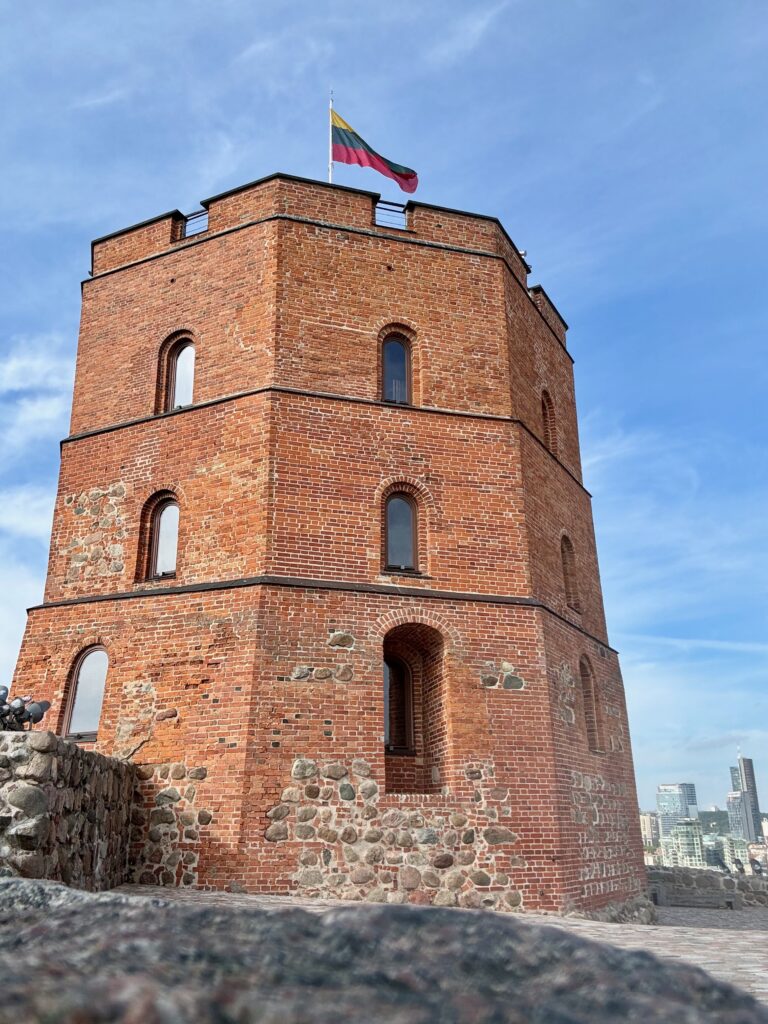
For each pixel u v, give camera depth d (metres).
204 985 3.04
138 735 14.77
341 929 3.74
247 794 13.52
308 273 17.52
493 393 18.02
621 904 16.67
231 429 16.41
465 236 19.20
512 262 20.19
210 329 17.69
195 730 14.34
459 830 14.27
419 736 15.93
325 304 17.42
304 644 14.66
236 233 18.11
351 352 17.25
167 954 3.39
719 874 23.53
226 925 3.94
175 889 13.13
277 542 15.25
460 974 3.40
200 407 16.92
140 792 14.26
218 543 15.70
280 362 16.64
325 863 13.46
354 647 14.91
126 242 19.75
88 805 11.83
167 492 16.88
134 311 18.89
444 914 4.01
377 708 14.66
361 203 18.59
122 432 17.77
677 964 3.67
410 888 13.66
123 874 13.55
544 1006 3.02
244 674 14.30
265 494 15.50
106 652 15.98
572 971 3.46
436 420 17.27
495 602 16.16
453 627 15.69
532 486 17.98
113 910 4.32
